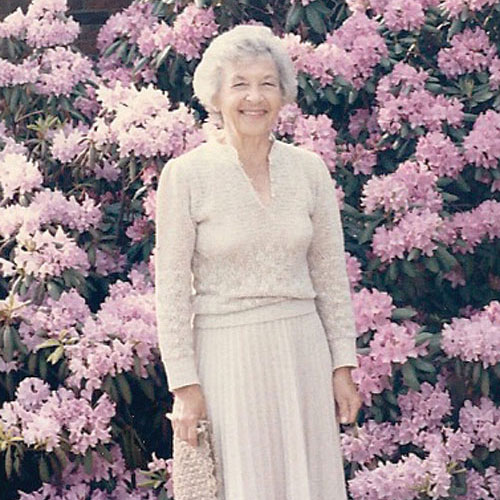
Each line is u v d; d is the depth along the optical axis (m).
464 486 4.72
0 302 4.79
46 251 5.02
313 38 5.95
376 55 5.51
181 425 3.44
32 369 4.79
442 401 4.86
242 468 3.41
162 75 5.96
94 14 7.04
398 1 5.58
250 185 3.45
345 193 5.44
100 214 5.32
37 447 4.57
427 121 5.36
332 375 3.57
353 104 5.71
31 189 5.32
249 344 3.42
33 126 5.72
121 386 4.70
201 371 3.47
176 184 3.43
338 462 3.54
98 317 4.86
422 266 5.18
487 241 5.32
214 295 3.46
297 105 5.50
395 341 4.77
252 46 3.42
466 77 5.59
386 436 4.84
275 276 3.45
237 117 3.43
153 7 6.08
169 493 4.72
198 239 3.45
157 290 3.45
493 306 4.97
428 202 5.11
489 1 5.47
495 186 5.33
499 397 5.12
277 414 3.45
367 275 5.18
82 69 6.00
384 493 4.62
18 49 6.12
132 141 5.29
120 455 4.83
